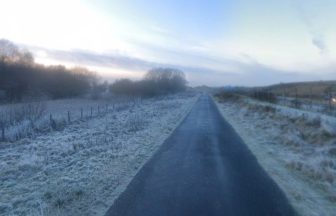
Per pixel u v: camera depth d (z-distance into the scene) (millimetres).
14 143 15250
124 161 10633
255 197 7152
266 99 42094
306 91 70625
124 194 7410
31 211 6566
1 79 59875
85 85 81688
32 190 7961
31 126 18859
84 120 23625
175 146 13430
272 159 10906
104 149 12727
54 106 42781
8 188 8211
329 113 21516
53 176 9078
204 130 18422
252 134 16719
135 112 30688
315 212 6344
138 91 76750
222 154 11797
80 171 9477
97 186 8016
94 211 6484
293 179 8539
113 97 66875
